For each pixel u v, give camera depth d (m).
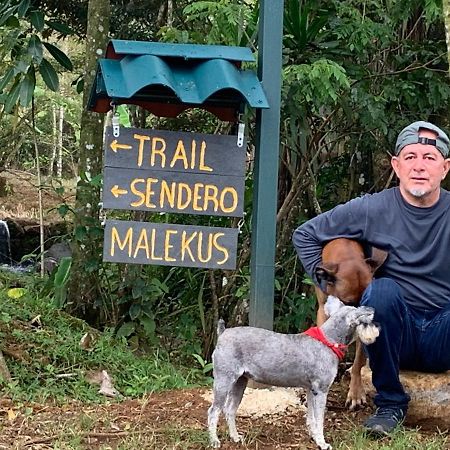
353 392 3.75
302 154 5.08
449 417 3.54
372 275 3.51
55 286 5.04
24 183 10.88
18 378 3.97
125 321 5.05
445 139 3.42
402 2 4.88
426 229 3.45
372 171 5.43
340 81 4.43
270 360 3.11
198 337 5.32
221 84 3.59
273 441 3.31
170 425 3.40
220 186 3.79
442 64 5.08
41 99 9.35
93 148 5.13
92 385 4.06
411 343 3.51
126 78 3.60
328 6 4.86
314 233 3.61
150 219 5.30
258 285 3.87
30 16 5.15
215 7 4.64
